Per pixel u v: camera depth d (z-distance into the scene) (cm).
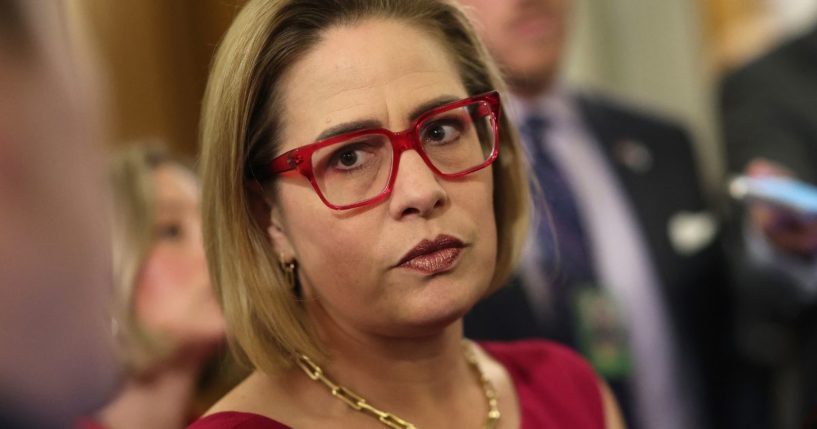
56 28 121
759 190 601
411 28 331
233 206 329
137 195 541
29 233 116
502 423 386
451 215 314
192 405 530
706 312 686
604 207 675
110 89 619
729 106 792
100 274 127
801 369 674
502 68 410
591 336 627
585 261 649
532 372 429
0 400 114
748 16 1090
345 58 315
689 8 1066
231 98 322
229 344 359
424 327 317
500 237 385
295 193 318
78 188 122
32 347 116
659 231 686
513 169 382
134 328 508
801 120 734
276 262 338
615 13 1040
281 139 321
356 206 307
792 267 655
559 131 696
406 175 306
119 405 504
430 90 319
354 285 316
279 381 345
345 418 341
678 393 652
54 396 118
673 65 1052
